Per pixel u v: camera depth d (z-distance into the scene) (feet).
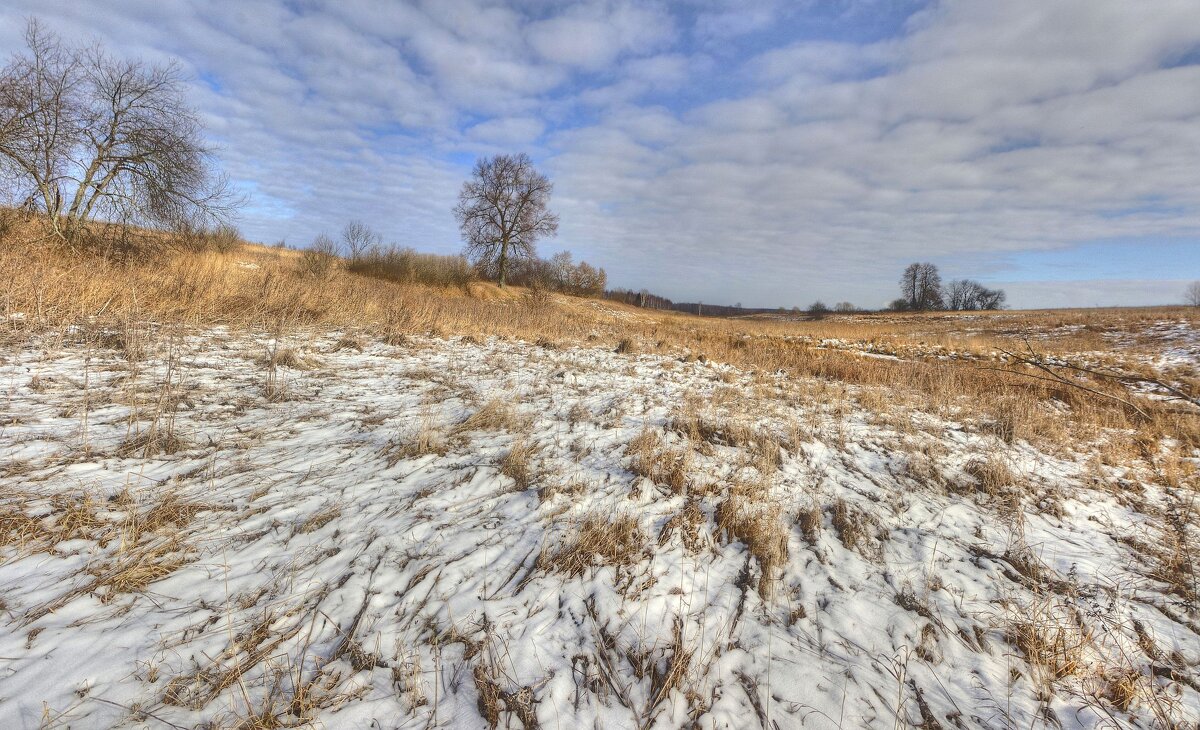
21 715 6.21
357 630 8.12
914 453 16.70
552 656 7.97
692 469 14.29
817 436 17.97
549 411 19.13
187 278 33.47
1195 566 11.23
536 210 137.49
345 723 6.73
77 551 8.98
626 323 84.64
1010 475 15.06
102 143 43.19
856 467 15.65
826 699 7.62
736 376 30.50
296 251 110.93
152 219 45.32
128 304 26.43
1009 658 8.62
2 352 18.60
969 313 165.27
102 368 18.28
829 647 8.63
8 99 37.17
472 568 9.66
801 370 35.94
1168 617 9.62
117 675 6.89
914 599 9.81
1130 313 99.86
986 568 10.88
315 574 9.17
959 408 24.47
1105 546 12.01
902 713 7.48
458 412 17.93
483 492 12.43
